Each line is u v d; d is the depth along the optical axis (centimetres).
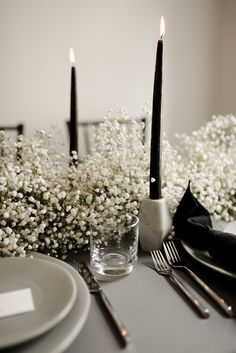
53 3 286
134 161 89
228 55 323
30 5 279
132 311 61
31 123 296
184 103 334
